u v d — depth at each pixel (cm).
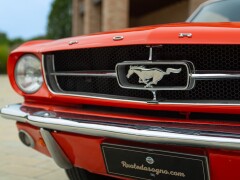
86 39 222
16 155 402
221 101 181
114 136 192
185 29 188
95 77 221
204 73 182
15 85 255
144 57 196
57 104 238
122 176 209
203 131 173
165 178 192
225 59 179
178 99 192
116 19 1232
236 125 176
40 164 370
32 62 244
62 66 236
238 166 167
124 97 206
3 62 2233
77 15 2177
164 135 176
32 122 229
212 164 173
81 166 230
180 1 1479
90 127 200
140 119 198
